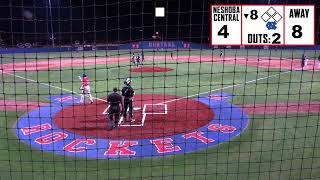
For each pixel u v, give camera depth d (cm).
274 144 1293
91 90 2339
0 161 1153
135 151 1230
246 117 1636
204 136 1377
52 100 2031
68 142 1318
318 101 1936
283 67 3569
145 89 2325
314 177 1038
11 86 2522
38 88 2292
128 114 1611
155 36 5094
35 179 1030
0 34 5144
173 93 2177
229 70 3359
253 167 1104
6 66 3919
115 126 1473
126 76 3042
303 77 2830
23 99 2059
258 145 1283
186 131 1432
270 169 1090
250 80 2689
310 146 1273
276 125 1511
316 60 4241
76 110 1777
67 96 2148
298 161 1149
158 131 1429
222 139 1345
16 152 1229
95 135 1388
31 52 5106
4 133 1425
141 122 1547
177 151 1230
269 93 2178
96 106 1747
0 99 2070
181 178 1031
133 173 1066
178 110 1750
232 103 1908
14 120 1611
